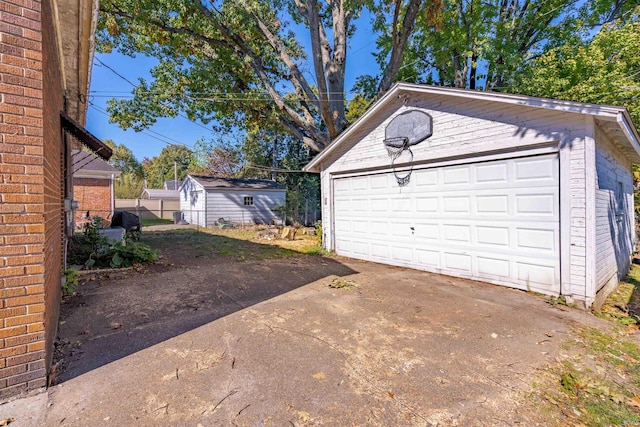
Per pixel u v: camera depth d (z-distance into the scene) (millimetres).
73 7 3572
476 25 12398
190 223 20500
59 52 4215
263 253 8664
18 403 1994
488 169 5129
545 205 4477
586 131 4066
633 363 2689
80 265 6188
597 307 4078
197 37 11164
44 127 2312
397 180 6660
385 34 11812
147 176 46625
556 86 10703
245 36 11227
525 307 4027
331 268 6516
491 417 1963
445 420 1926
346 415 1953
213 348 2824
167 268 6348
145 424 1845
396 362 2621
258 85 12883
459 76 14227
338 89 10984
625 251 6754
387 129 6742
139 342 2930
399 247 6668
